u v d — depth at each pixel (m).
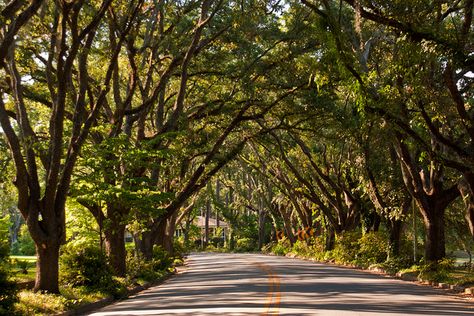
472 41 18.77
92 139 27.03
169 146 36.31
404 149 28.00
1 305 13.60
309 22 27.75
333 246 54.34
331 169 51.09
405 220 40.88
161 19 28.95
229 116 37.44
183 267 45.00
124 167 24.72
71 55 18.53
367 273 33.25
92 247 22.08
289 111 35.38
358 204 46.09
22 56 24.47
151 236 35.88
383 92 20.30
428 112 23.50
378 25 22.17
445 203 29.62
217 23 30.98
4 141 30.52
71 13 19.38
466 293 20.83
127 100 26.22
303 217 63.19
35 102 31.95
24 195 18.06
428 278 26.02
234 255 72.50
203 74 35.00
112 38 26.25
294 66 32.12
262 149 56.88
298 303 16.31
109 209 25.06
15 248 68.12
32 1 15.32
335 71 20.39
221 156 38.06
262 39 31.58
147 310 16.09
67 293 18.53
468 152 21.42
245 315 13.67
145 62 30.50
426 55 17.64
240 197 89.81
